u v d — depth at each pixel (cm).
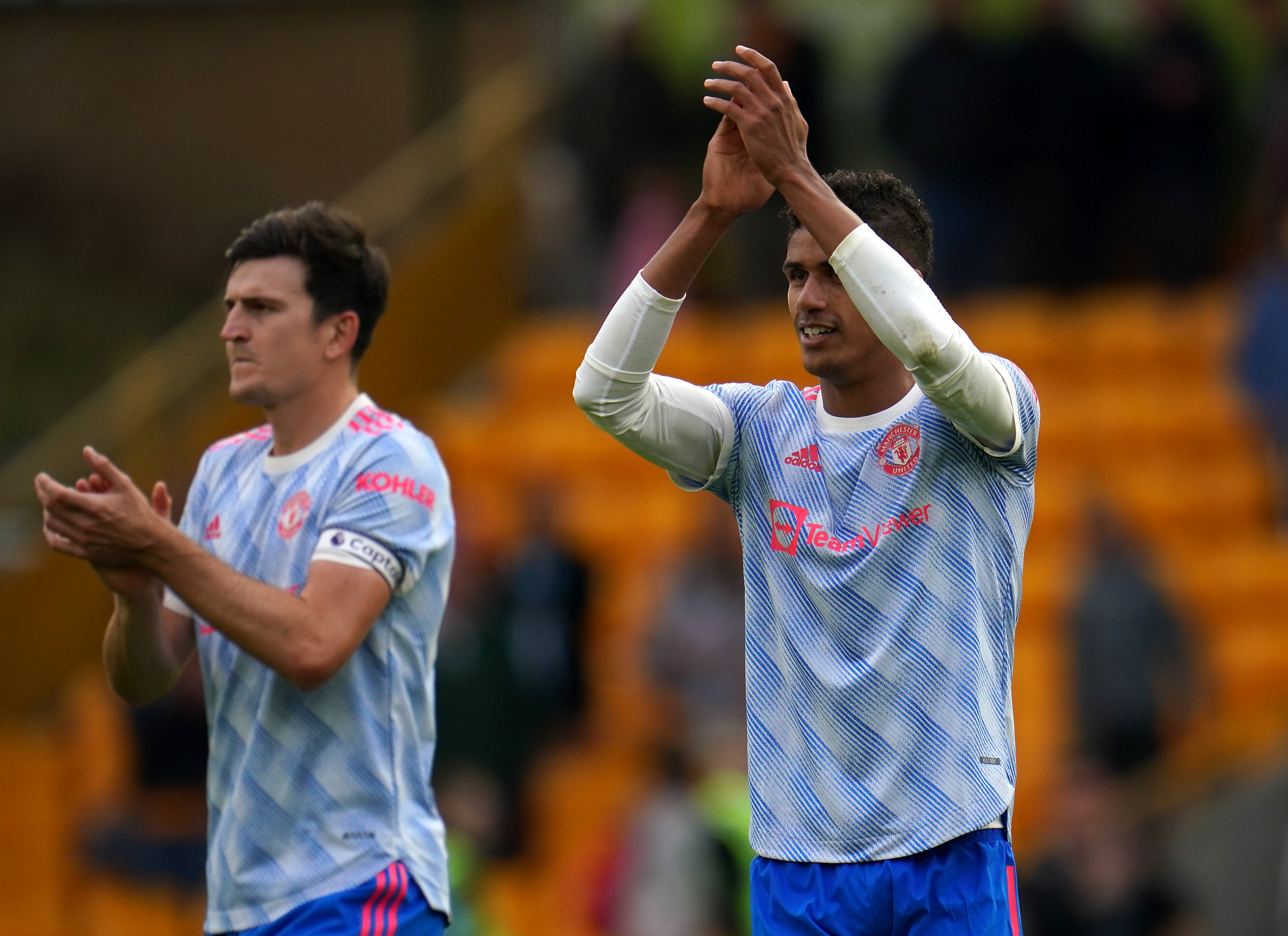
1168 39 4156
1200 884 3047
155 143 5222
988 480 1104
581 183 4319
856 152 4694
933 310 1030
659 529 3766
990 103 3984
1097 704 3072
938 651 1084
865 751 1090
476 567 3041
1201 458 4041
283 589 1284
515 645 3025
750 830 1144
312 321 1302
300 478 1302
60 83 5238
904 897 1080
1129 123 4138
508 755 2995
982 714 1086
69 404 5116
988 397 1048
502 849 2977
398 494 1284
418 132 5097
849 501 1105
